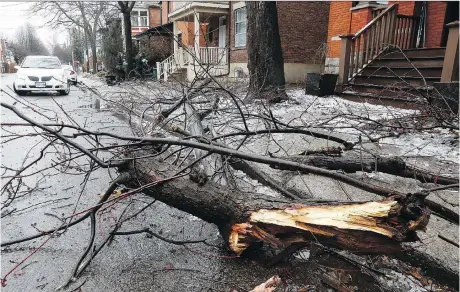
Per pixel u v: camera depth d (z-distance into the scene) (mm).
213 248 2361
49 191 3365
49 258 2223
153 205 3047
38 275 2047
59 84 11383
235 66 14625
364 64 8172
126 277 2041
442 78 5777
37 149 4875
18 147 4984
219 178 2717
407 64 7125
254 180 3305
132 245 2395
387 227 1618
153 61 17797
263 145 4668
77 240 2451
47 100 10109
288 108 6863
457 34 5473
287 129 3195
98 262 2189
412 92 6445
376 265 2100
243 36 14430
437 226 2594
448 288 1918
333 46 10648
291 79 13641
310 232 1792
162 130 3396
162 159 2402
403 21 8352
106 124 6473
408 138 4613
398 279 1992
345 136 4223
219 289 1945
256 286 1964
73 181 3646
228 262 2193
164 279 2027
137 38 22016
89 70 39031
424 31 8430
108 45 20438
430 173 2865
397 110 5809
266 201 2027
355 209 1707
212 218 2123
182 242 2311
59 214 2859
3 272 2066
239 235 2031
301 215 1820
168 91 5531
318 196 3111
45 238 2465
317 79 8273
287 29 13273
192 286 1970
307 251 2258
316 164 2828
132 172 2240
